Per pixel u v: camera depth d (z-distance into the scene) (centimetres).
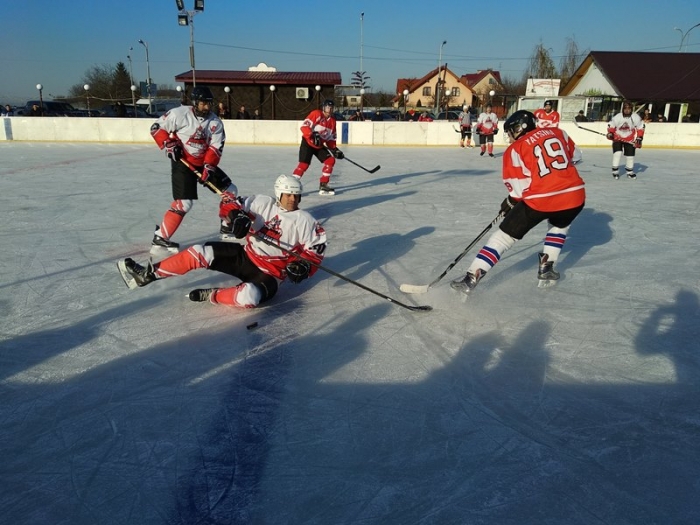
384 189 926
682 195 866
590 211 730
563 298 403
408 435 239
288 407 260
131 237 566
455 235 590
